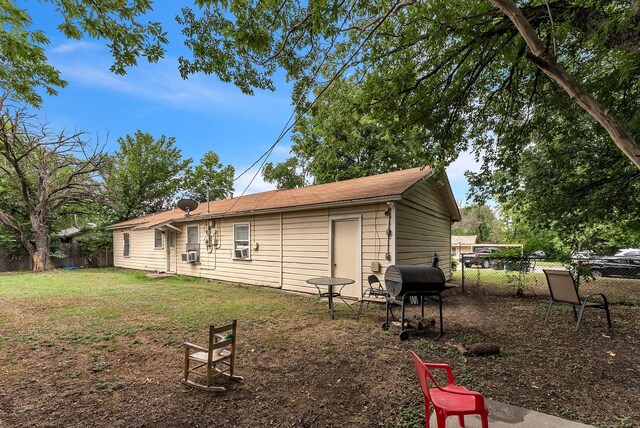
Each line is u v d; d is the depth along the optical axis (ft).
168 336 15.80
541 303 24.17
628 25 9.64
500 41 17.15
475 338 15.25
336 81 19.94
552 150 25.29
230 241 36.70
